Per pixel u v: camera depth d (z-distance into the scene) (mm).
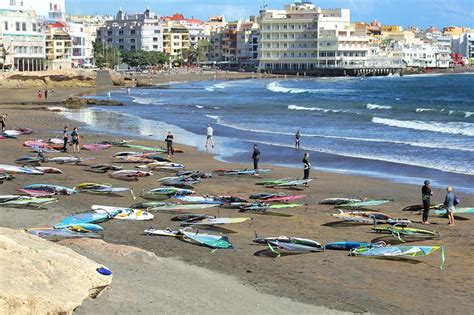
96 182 36250
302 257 22094
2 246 15352
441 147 52375
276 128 69312
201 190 35188
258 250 22969
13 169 38500
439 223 27828
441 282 19797
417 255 22156
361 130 66750
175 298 17219
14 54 160500
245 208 29750
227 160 47469
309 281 19656
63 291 14852
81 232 23922
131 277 18781
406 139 58531
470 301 18250
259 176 40125
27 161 43000
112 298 16500
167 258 21734
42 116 79062
